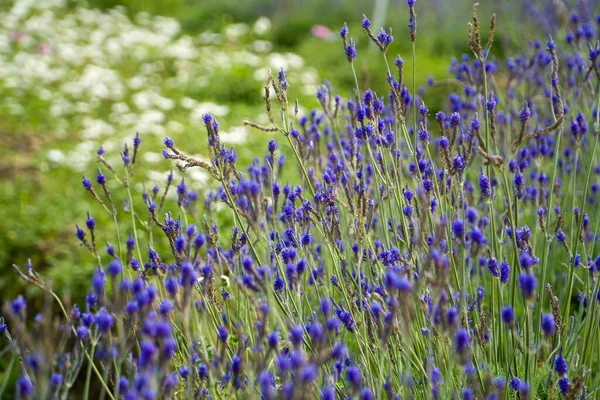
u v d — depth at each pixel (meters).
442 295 1.88
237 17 13.34
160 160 6.85
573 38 3.75
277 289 2.38
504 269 2.21
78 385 4.34
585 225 3.09
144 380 1.56
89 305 2.39
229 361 2.28
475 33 2.54
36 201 6.22
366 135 2.64
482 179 2.32
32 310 5.04
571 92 3.83
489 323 2.65
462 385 2.29
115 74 9.98
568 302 2.61
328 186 2.76
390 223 3.01
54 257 5.39
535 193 3.25
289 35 12.26
